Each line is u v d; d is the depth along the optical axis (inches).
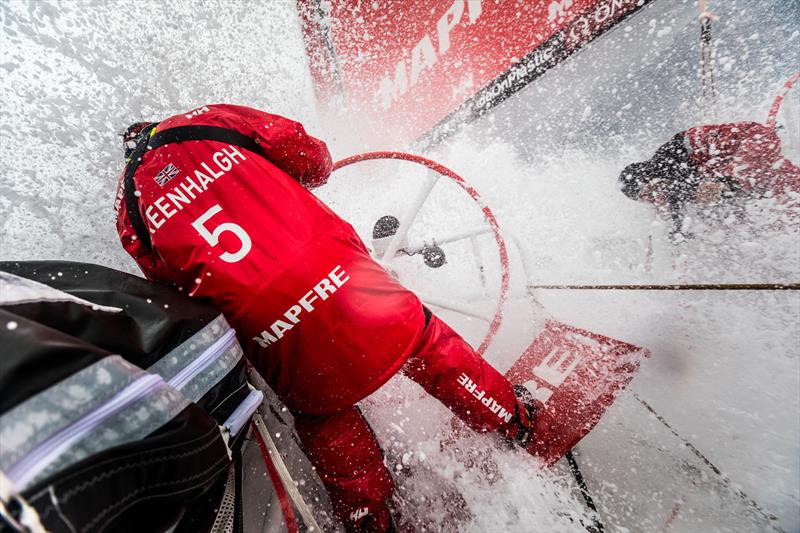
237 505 36.6
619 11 82.1
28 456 14.2
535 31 84.9
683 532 37.2
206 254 33.3
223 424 31.5
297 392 38.6
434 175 65.8
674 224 69.7
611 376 52.2
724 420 44.0
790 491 37.1
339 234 38.1
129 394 19.0
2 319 17.0
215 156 35.7
